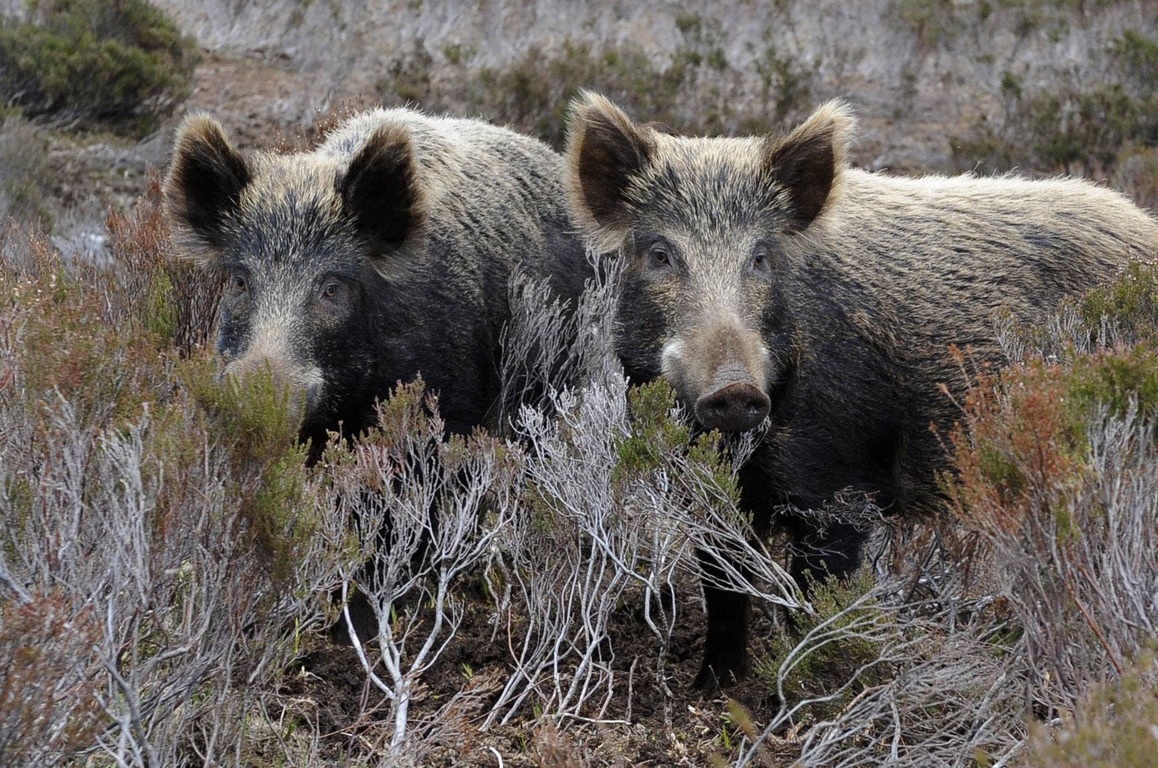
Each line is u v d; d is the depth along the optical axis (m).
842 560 12.58
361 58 40.78
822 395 12.99
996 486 8.97
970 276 13.93
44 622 7.79
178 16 41.56
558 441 12.34
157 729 9.19
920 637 10.52
